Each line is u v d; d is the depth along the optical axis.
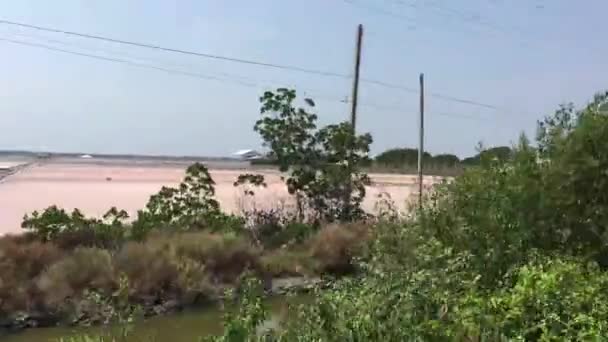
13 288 15.92
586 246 10.52
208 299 17.52
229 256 19.73
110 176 72.88
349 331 6.29
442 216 10.77
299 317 6.92
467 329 6.37
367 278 8.72
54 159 136.75
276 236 23.94
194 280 17.89
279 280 19.61
